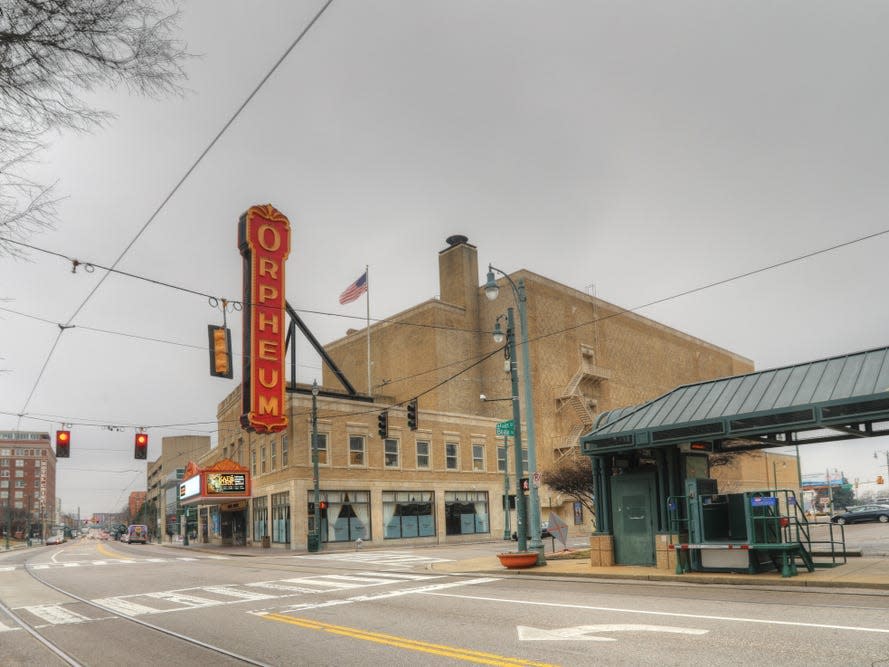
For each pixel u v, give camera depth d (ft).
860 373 50.26
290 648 31.50
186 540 226.79
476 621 36.29
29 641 36.94
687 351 275.39
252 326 139.03
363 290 179.01
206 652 31.55
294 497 138.62
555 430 195.62
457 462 171.01
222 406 217.77
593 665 25.31
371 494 150.92
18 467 593.42
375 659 28.32
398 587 55.21
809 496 312.50
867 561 56.90
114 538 505.25
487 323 206.39
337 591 53.57
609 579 54.75
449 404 193.16
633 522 61.36
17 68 18.60
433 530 161.48
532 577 60.18
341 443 148.56
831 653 25.43
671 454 59.26
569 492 130.41
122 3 18.54
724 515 56.70
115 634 37.68
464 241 212.64
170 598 53.16
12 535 502.79
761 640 28.12
